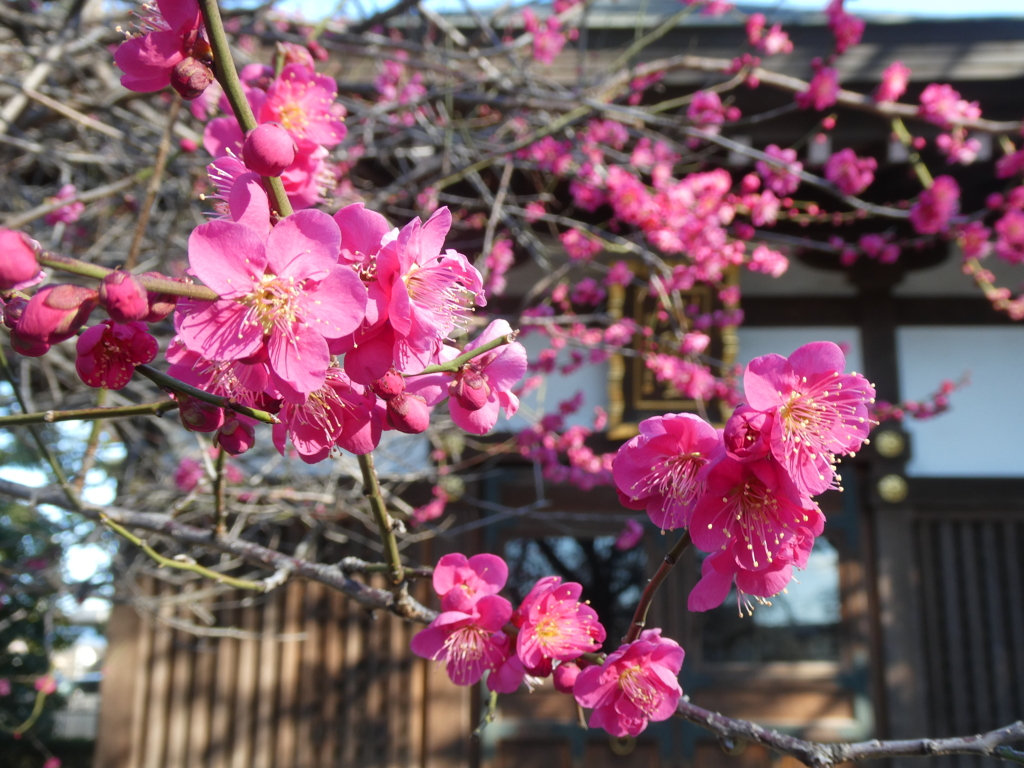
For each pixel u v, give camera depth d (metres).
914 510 4.29
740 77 3.31
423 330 0.79
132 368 0.85
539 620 1.12
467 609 1.13
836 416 0.86
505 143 3.83
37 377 3.84
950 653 4.12
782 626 4.16
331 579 1.34
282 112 1.17
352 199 3.28
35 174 3.99
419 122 3.52
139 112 3.28
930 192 3.15
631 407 4.25
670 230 3.33
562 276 4.30
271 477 3.92
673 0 5.08
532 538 4.29
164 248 2.96
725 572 0.95
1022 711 4.05
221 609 4.13
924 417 4.24
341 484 3.96
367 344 0.80
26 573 3.43
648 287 3.85
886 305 4.52
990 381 4.50
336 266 0.76
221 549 1.52
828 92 3.21
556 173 3.53
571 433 4.01
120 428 3.99
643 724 1.08
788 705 4.04
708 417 4.15
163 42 0.90
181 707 4.01
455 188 4.14
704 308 4.25
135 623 4.07
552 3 3.95
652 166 3.59
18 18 3.09
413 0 3.08
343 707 4.00
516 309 4.57
